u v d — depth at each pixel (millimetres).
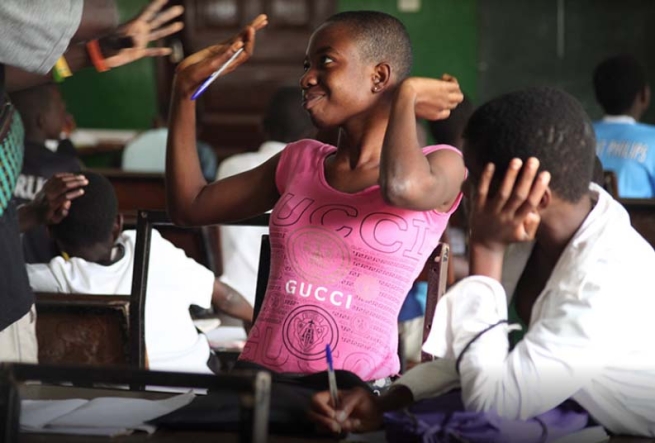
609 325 1881
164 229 3979
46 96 5305
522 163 1853
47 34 2334
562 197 1888
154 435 1990
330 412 1986
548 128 1850
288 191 2395
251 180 2525
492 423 1889
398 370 2371
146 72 11367
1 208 2432
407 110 2055
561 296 1919
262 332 2350
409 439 1934
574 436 1931
